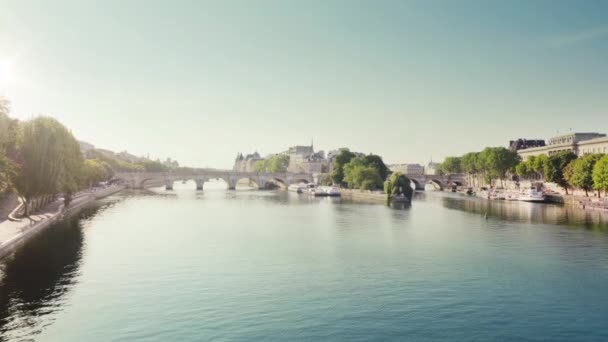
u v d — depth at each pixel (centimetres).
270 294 4962
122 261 6450
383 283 5400
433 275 5759
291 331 3953
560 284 5347
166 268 6075
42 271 5838
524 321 4203
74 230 9162
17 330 3972
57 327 4044
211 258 6694
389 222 11031
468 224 10581
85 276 5638
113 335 3881
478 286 5269
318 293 5003
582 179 15550
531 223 10650
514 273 5850
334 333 3912
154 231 9269
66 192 12362
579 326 4091
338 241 8194
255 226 10231
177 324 4112
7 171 7031
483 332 3950
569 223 10600
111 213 12612
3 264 6156
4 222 9019
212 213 13138
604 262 6438
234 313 4378
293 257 6800
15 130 7575
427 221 11206
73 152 12838
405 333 3919
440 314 4362
